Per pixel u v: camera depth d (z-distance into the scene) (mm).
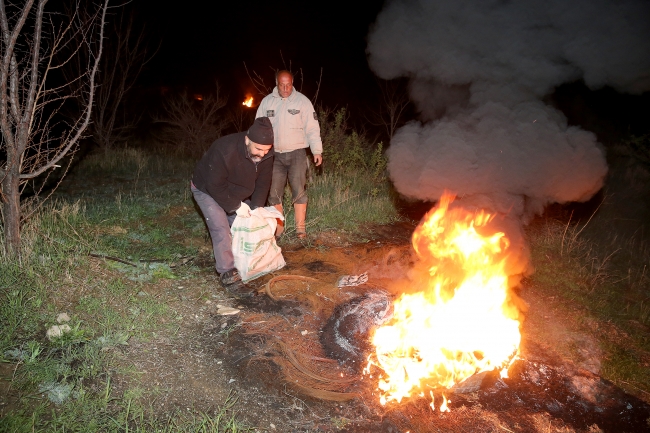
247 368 3389
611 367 4012
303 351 3674
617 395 3668
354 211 6734
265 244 4551
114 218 5762
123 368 3223
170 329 3736
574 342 4289
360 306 4246
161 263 4695
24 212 4969
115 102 11078
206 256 5074
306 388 3273
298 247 5555
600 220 7363
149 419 2877
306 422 3006
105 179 8102
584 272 5684
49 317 3605
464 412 3236
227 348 3596
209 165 4102
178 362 3387
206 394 3137
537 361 3922
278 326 3951
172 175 8656
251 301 4297
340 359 3637
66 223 5066
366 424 3033
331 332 3955
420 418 3127
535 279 5398
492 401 3400
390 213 6977
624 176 8828
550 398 3533
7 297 3670
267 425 2957
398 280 4891
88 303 3848
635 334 4555
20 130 3953
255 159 4125
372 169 8289
